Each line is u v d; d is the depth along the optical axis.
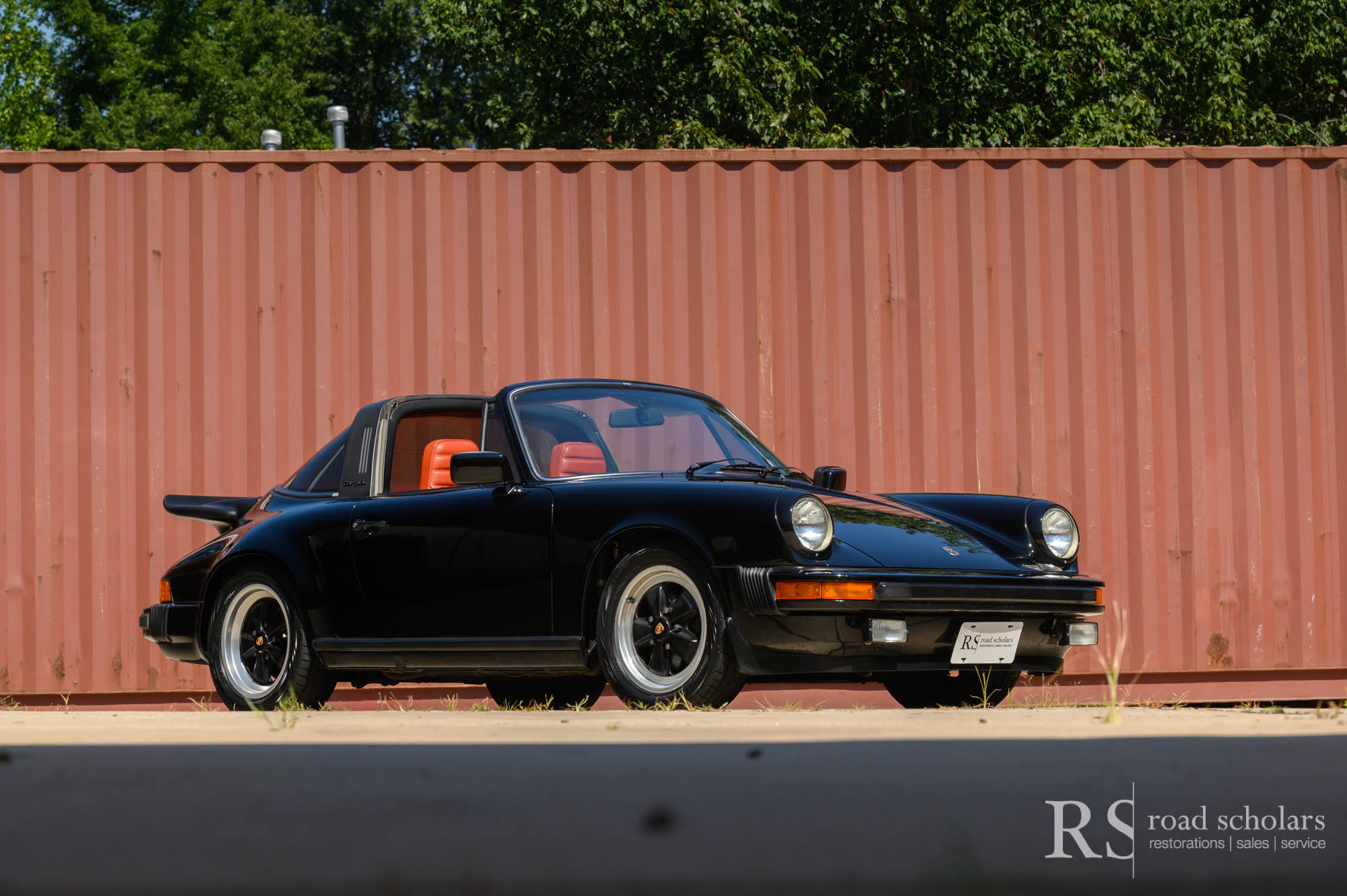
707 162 18.03
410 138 83.06
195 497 14.94
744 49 40.16
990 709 8.77
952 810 3.06
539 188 17.95
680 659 10.55
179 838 2.77
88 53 85.06
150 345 17.73
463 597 11.46
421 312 17.88
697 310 17.97
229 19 83.44
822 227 18.05
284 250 17.86
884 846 2.60
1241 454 17.95
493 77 56.66
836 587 9.95
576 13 43.12
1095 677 17.59
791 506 10.18
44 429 17.61
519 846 2.64
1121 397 18.00
